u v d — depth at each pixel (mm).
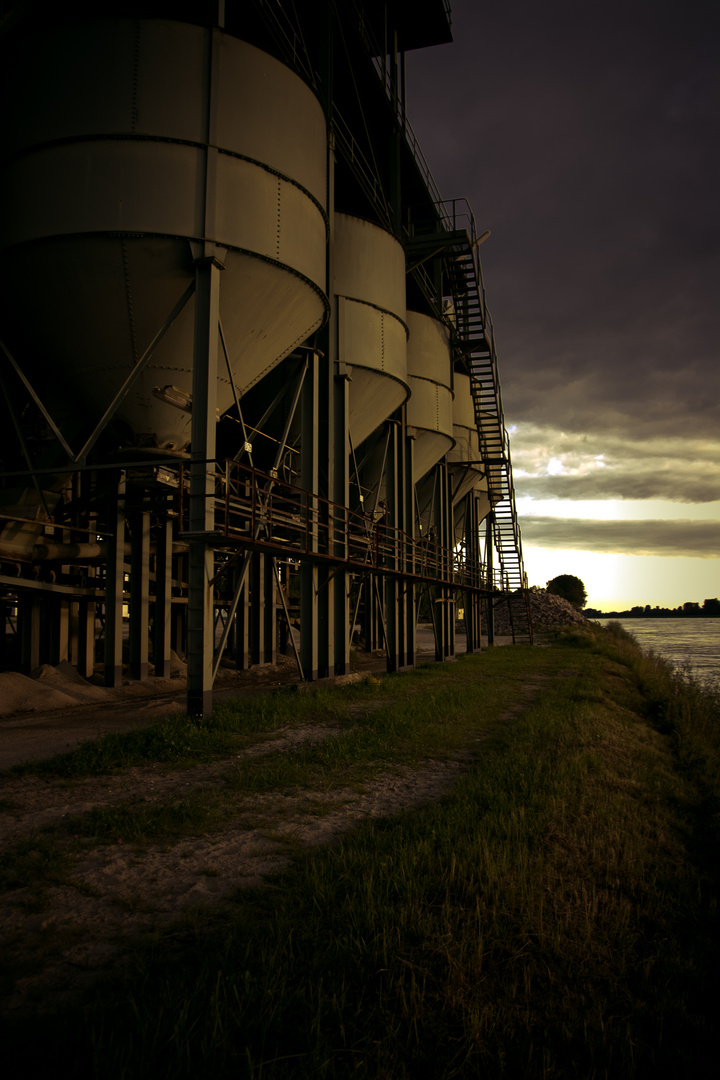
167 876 5668
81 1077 3158
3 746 10609
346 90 23281
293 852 6172
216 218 12422
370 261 20328
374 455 25188
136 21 12297
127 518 18750
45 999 3865
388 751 10312
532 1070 3459
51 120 12188
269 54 13422
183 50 12453
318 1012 3559
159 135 12133
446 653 31578
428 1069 3406
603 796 8156
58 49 12312
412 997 3830
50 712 14523
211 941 4488
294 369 17594
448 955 4219
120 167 12070
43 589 16812
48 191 12125
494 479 36812
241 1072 3215
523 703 16344
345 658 19656
